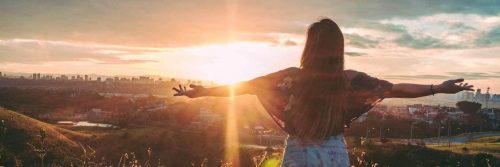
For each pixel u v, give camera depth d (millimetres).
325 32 3074
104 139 49094
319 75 3078
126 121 119375
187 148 53656
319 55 3074
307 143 3123
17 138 19359
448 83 3213
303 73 3127
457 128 116562
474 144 80125
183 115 109438
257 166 4438
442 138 104750
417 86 3223
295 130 3141
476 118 129750
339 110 3115
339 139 3186
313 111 3082
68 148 30734
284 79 3203
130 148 47906
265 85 3215
